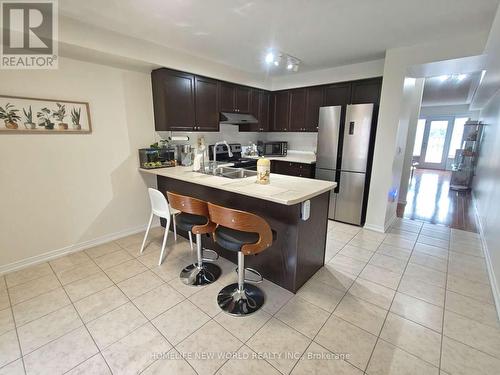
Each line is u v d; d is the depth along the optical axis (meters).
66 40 2.21
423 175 8.16
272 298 2.08
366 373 1.44
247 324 1.80
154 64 2.91
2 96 2.24
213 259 2.72
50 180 2.62
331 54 3.22
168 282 2.29
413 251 2.91
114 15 2.16
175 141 3.70
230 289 2.15
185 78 3.30
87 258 2.73
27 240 2.54
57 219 2.71
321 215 2.38
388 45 2.88
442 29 2.41
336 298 2.08
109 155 3.04
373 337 1.69
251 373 1.44
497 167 3.19
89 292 2.15
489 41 2.22
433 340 1.66
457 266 2.58
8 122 2.29
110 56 2.59
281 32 2.52
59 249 2.77
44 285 2.24
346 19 2.22
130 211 3.34
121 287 2.21
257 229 1.75
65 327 1.77
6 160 2.33
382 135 3.26
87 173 2.88
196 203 2.07
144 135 3.33
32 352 1.57
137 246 3.02
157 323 1.80
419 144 9.59
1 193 2.34
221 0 1.90
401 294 2.13
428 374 1.43
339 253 2.86
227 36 2.63
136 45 2.70
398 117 3.10
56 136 2.60
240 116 4.11
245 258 2.47
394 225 3.75
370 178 3.54
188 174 2.87
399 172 3.78
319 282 2.30
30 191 2.50
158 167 3.33
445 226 3.71
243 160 4.37
